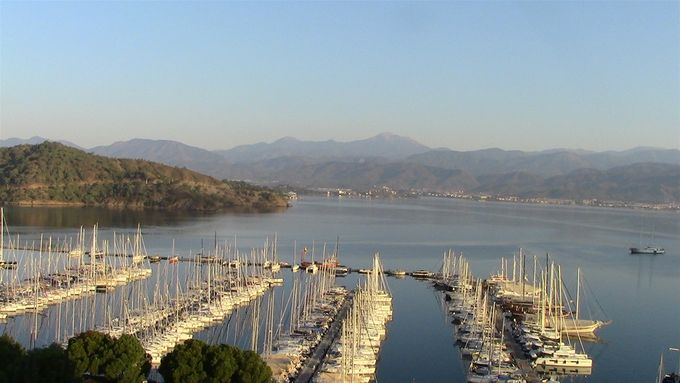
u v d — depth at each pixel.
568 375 124.75
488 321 154.00
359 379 112.00
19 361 81.12
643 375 125.62
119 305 161.38
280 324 141.50
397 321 163.62
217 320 153.38
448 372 122.62
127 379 90.88
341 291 188.00
